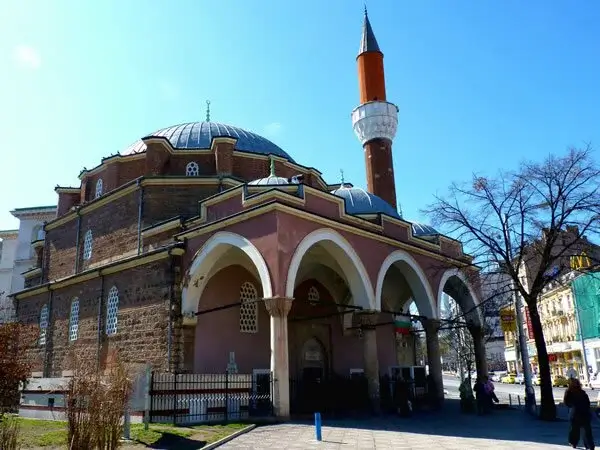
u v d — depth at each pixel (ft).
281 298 52.42
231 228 59.93
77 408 29.86
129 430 40.75
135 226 79.00
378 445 37.60
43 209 139.33
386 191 109.60
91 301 78.18
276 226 54.34
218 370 65.62
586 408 36.32
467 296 90.58
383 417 59.11
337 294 84.07
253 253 55.93
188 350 62.34
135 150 96.37
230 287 70.54
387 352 92.38
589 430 35.94
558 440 41.34
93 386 30.89
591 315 139.64
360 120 114.73
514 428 49.90
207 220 66.69
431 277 79.87
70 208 101.40
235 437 41.29
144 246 75.82
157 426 45.21
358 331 81.87
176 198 78.89
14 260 138.21
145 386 47.37
